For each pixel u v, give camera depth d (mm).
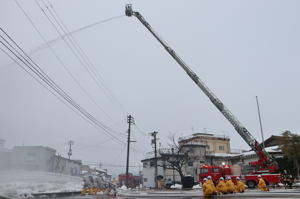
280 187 28141
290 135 36500
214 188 18375
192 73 29750
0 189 14492
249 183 28750
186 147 58656
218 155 59719
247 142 28078
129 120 48062
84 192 25141
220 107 28656
